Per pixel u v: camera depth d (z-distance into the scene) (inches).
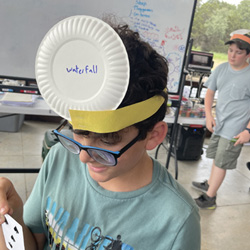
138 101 15.2
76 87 14.6
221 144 84.2
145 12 76.0
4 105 74.0
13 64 76.7
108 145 16.4
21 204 26.9
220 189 105.0
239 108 79.1
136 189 20.8
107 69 13.6
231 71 80.4
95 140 16.6
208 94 89.4
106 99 14.1
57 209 23.1
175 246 19.3
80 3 72.6
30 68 77.7
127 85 13.6
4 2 69.7
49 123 147.9
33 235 26.7
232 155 83.2
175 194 20.4
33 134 131.9
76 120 15.0
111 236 20.8
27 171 83.5
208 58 112.5
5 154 109.0
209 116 88.5
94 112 14.4
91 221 21.8
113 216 21.2
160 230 19.7
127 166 17.6
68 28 13.7
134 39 16.1
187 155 123.4
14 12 71.1
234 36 77.8
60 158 24.8
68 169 24.0
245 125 80.4
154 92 15.7
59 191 23.5
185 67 91.3
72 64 14.3
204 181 102.3
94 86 14.2
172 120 90.3
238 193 104.0
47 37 14.3
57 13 72.7
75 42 13.8
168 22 78.3
